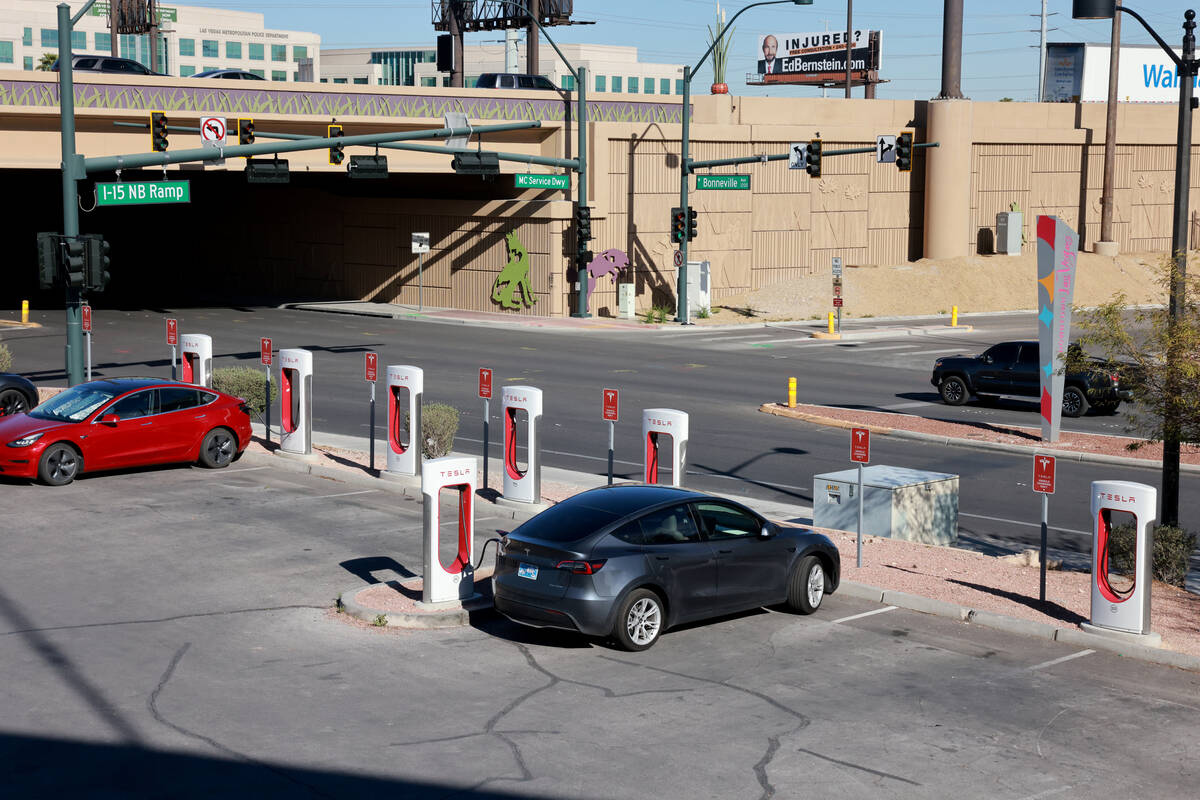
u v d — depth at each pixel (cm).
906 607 1462
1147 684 1202
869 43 10162
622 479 2214
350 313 5469
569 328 4906
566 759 989
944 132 6209
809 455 2539
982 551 1834
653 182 5503
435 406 2353
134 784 932
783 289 5888
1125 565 1639
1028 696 1161
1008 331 5128
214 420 2231
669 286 5619
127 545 1695
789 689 1172
